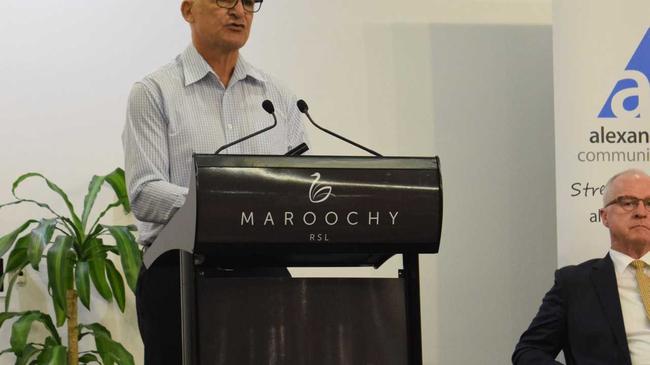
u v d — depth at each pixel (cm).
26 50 633
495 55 704
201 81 378
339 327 265
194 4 377
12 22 633
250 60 670
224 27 369
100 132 637
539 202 704
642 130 605
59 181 629
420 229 256
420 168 258
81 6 642
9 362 608
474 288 693
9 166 623
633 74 607
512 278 698
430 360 686
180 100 371
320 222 249
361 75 684
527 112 706
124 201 600
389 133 686
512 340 695
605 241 597
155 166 360
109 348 577
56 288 546
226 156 246
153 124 364
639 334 529
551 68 709
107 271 591
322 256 274
